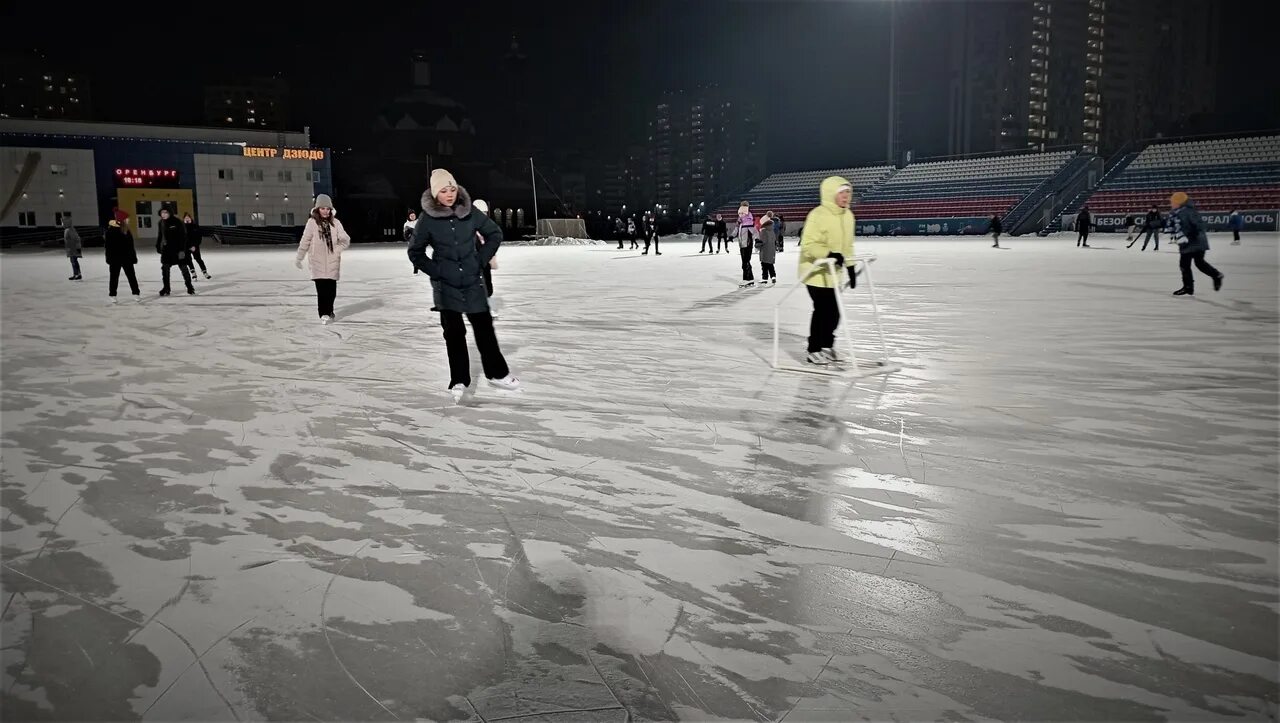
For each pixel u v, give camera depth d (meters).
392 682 2.04
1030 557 2.71
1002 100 119.50
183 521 3.12
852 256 6.55
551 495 3.38
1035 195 52.19
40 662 2.16
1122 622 2.28
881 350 7.18
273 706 1.95
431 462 3.86
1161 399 5.09
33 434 4.43
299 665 2.12
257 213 51.81
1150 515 3.07
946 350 7.13
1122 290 12.77
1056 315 9.62
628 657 2.14
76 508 3.27
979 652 2.13
